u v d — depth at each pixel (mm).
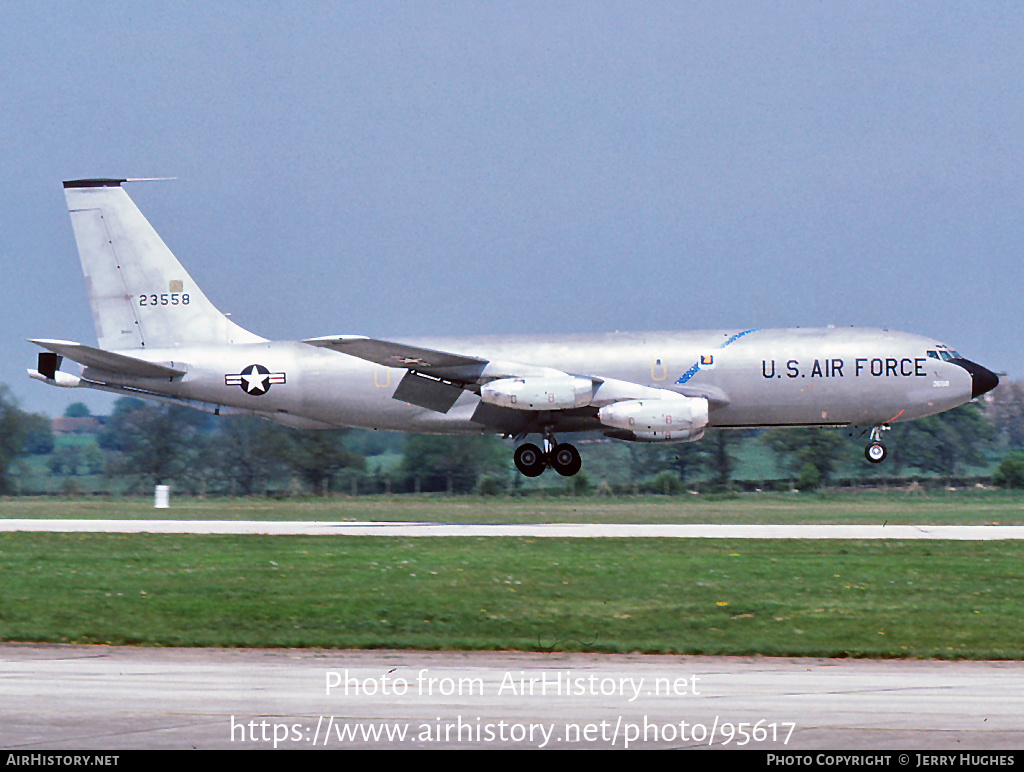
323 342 156750
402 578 105125
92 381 179125
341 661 70938
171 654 73375
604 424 163250
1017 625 83375
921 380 166625
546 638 79125
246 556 122750
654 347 169500
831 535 148625
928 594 96812
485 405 171750
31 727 53594
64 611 89250
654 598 94750
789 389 166875
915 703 59156
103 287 181500
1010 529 159750
